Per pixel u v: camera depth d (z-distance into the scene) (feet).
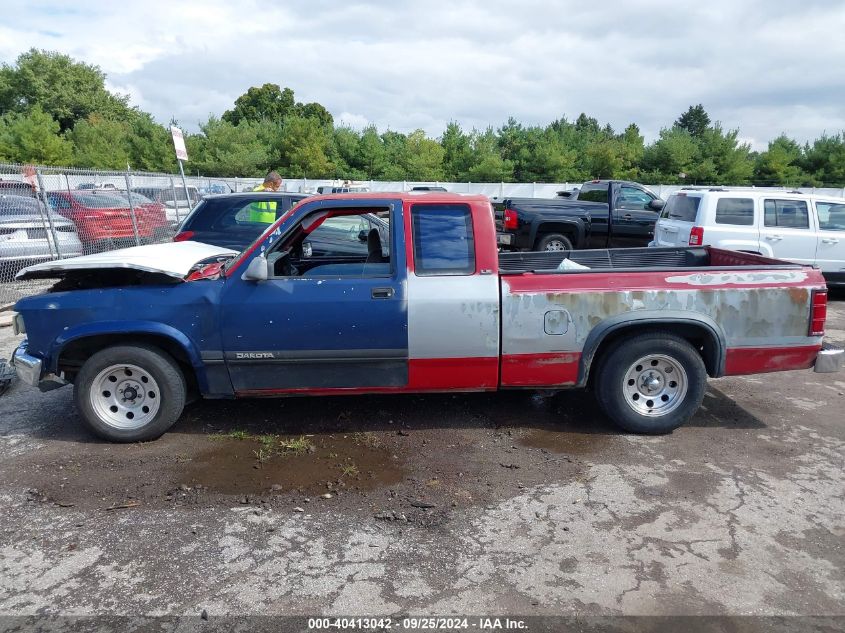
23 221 34.55
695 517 11.70
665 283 14.65
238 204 26.78
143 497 12.50
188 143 145.59
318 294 14.15
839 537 11.07
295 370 14.60
